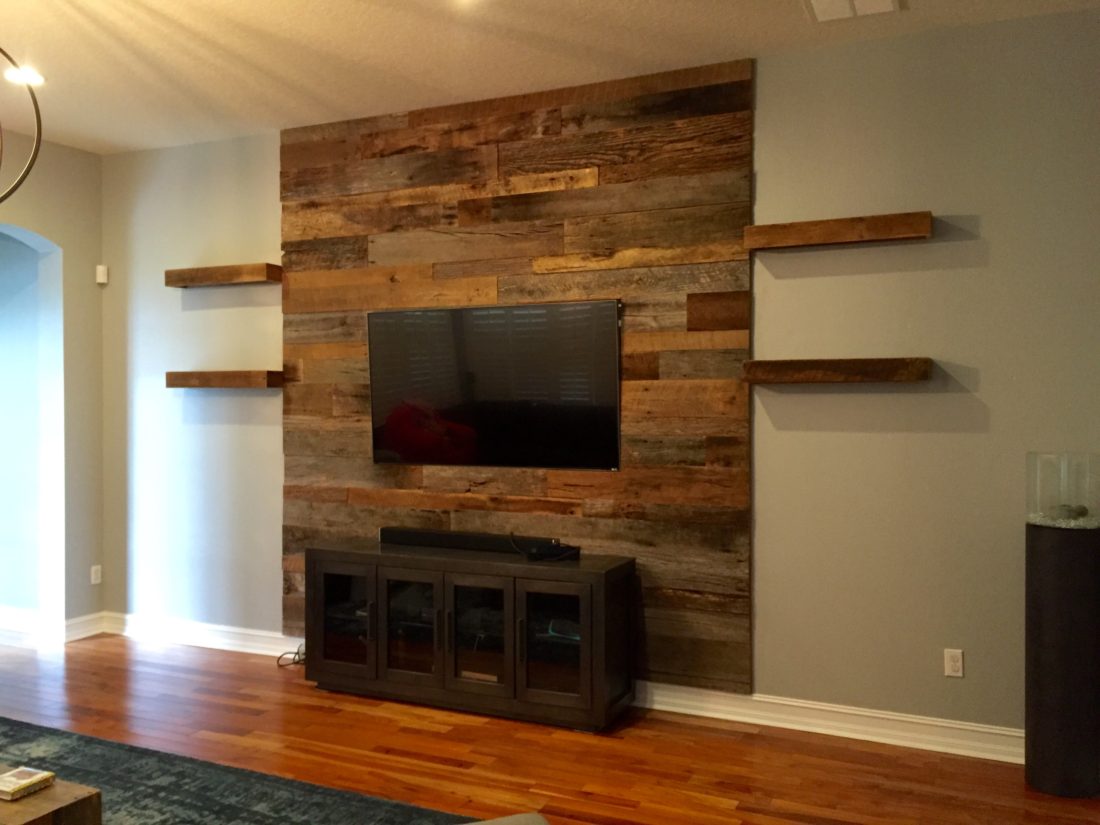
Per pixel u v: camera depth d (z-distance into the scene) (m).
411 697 4.05
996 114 3.45
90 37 3.55
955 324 3.52
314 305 4.73
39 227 4.98
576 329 4.10
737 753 3.51
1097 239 3.32
